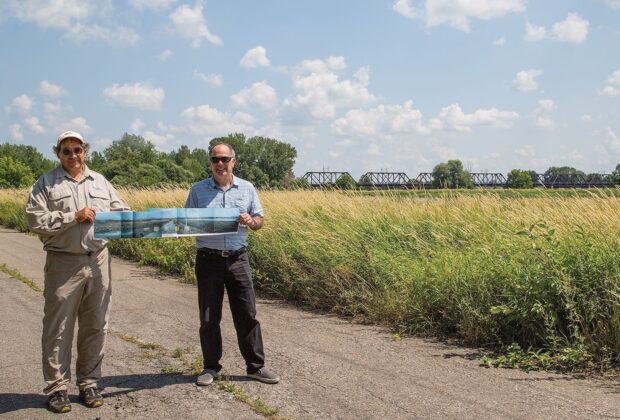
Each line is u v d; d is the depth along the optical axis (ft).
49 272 15.21
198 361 18.95
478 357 20.30
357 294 27.45
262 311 28.48
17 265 42.39
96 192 15.72
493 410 14.98
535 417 14.52
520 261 22.74
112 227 15.26
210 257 17.10
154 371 18.30
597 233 23.67
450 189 39.68
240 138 288.71
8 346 21.11
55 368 15.08
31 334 22.86
